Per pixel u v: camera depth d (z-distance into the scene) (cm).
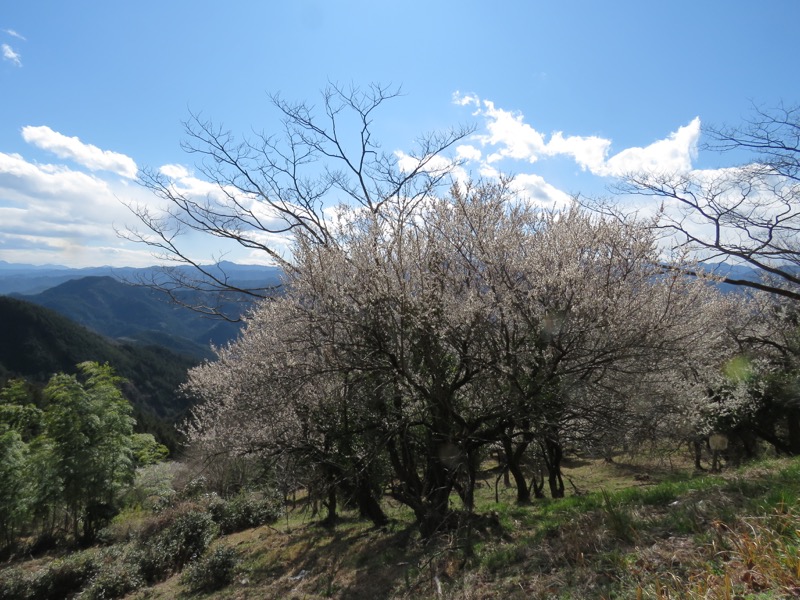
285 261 780
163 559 1288
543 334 669
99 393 2080
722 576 328
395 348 690
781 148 905
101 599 1145
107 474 1950
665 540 451
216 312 930
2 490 1920
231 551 1076
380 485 962
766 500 455
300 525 1441
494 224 738
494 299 655
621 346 645
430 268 728
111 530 1798
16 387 2255
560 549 513
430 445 802
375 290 671
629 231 693
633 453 1080
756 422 1530
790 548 326
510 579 497
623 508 574
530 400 672
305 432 880
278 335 797
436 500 773
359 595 677
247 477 1287
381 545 907
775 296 1691
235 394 862
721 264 896
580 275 643
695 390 877
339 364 736
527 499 1078
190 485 1938
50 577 1265
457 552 642
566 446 847
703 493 561
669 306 683
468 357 691
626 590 373
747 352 1538
